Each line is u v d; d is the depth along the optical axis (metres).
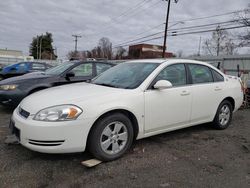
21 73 13.27
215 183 3.21
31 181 3.12
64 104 3.44
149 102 4.09
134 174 3.37
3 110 6.97
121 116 3.78
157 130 4.31
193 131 5.35
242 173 3.50
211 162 3.81
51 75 6.95
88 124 3.45
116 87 4.18
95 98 3.64
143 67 4.62
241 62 15.74
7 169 3.39
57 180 3.16
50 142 3.31
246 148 4.41
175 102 4.46
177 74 4.67
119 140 3.84
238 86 5.86
